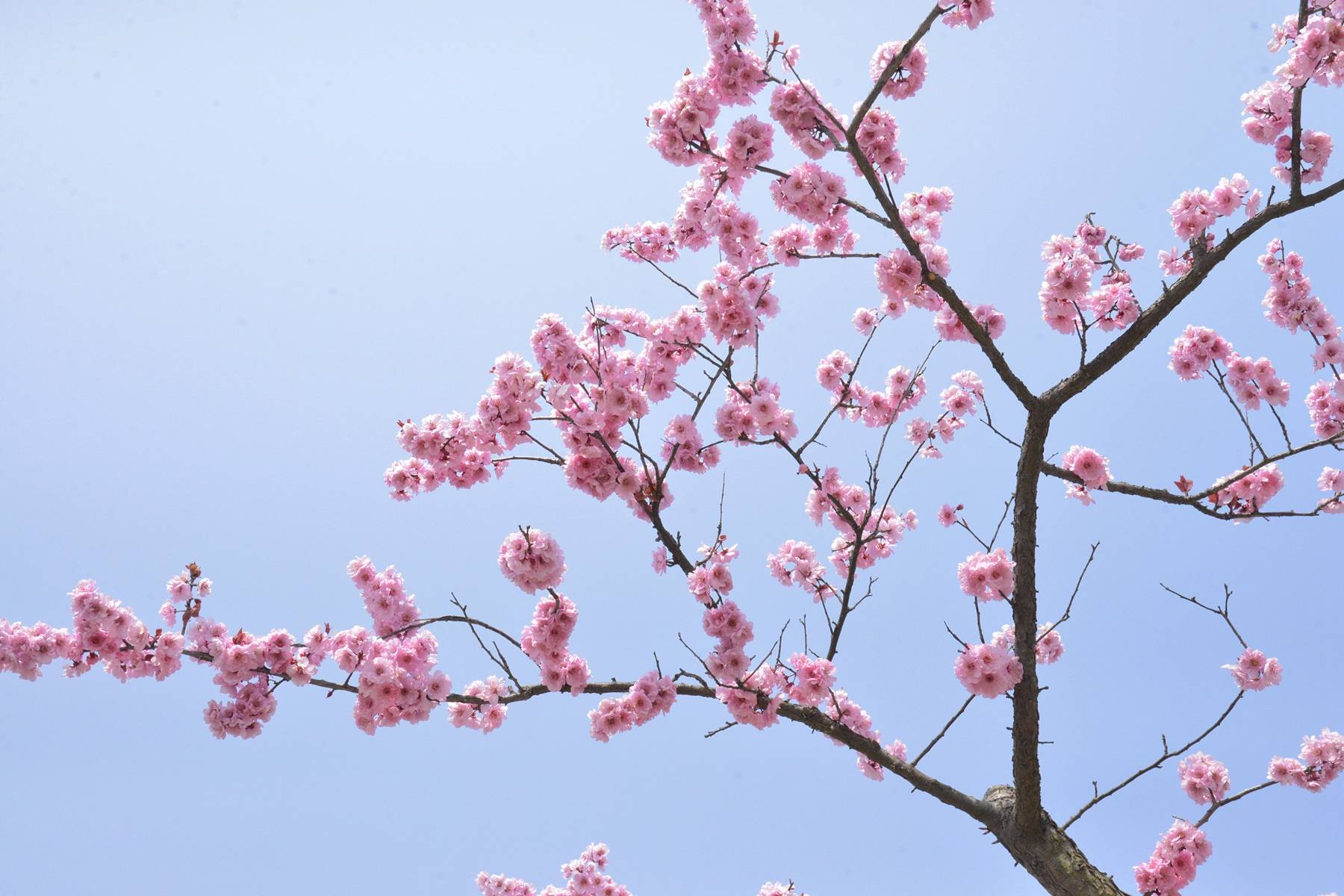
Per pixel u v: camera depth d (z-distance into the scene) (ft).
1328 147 16.70
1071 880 16.20
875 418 20.48
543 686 16.17
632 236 17.79
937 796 17.60
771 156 14.60
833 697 17.10
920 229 17.43
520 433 15.72
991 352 16.87
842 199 15.24
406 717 15.12
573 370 15.31
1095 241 21.20
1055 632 19.80
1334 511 19.19
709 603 15.25
